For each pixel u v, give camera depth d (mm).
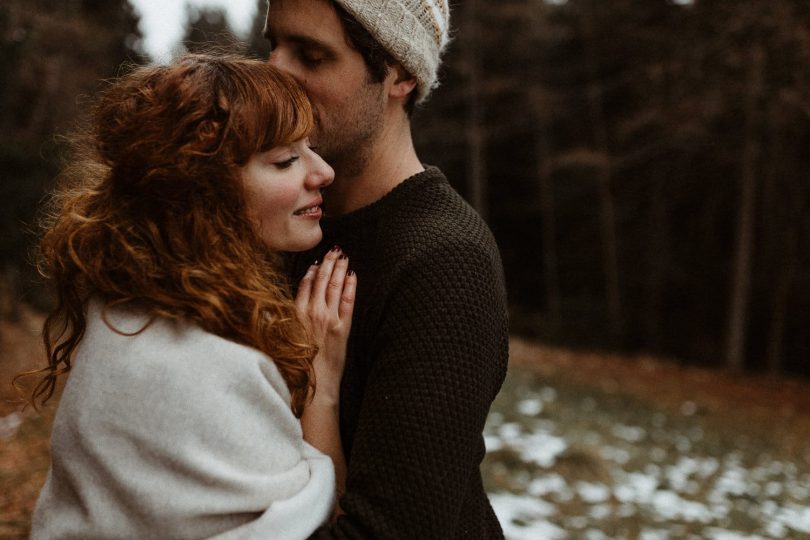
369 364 1172
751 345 17078
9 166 11266
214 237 1085
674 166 16516
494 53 20109
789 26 11375
